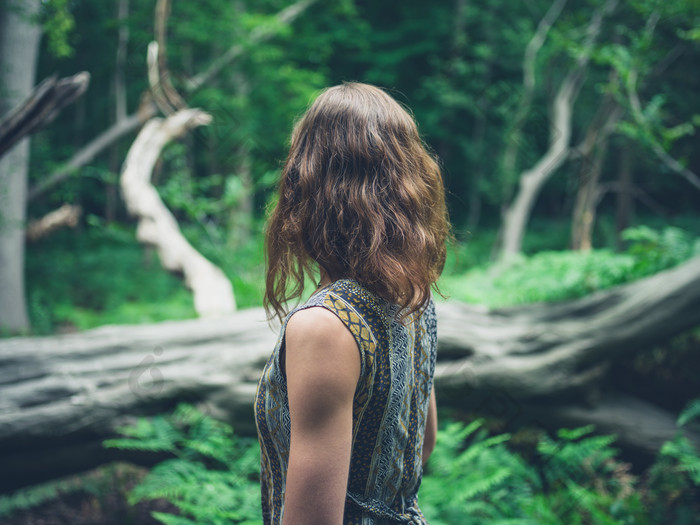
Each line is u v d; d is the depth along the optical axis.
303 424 0.81
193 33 11.34
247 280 6.02
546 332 3.65
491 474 2.92
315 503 0.79
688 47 8.54
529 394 3.50
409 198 0.89
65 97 3.33
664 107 9.38
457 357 3.65
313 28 13.39
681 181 14.05
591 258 4.93
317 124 0.92
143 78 11.97
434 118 16.39
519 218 12.02
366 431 0.89
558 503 3.02
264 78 12.49
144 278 11.05
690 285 3.54
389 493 0.96
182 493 2.76
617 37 9.85
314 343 0.81
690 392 3.78
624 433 3.50
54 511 3.55
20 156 8.28
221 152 10.44
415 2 16.70
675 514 3.07
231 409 3.33
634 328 3.58
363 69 17.33
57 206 11.35
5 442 3.11
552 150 11.92
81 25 13.62
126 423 3.29
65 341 3.59
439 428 3.54
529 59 12.69
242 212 8.86
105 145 10.53
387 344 0.88
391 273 0.84
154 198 6.14
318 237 0.89
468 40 15.50
